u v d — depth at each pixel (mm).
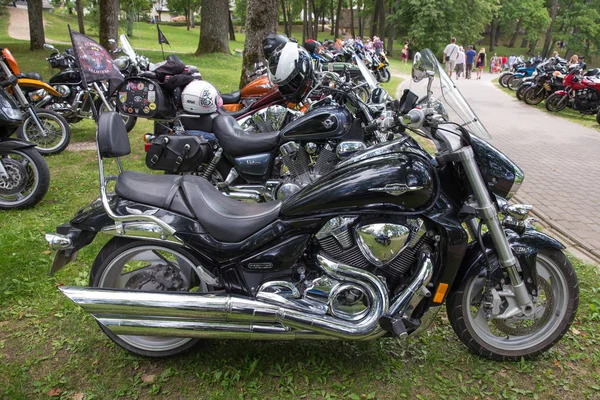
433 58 2777
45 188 5031
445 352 2980
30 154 4953
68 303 3393
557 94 14219
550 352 2998
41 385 2650
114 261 2658
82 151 7527
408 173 2416
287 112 4793
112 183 5898
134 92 4938
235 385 2680
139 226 2512
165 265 2826
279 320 2482
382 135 4035
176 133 4898
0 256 3926
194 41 37531
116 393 2600
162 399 2580
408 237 2498
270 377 2746
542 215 5531
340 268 2477
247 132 4434
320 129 4070
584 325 3299
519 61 24297
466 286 2760
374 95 4773
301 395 2615
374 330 2504
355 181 2434
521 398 2637
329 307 2535
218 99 4938
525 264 2695
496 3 52781
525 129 11398
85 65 3734
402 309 2496
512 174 2613
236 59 20734
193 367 2805
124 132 2643
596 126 12234
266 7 9188
